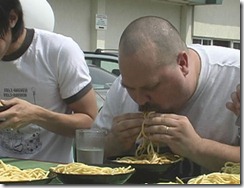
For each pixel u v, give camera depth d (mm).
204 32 13945
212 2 13398
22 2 2955
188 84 1824
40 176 1636
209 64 1964
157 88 1730
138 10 12312
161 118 1763
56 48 2445
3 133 2500
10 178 1590
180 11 13477
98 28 11211
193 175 1877
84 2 11078
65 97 2482
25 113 2270
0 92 2488
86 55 5379
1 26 2178
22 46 2426
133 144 1899
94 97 2535
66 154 2520
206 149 1758
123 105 2117
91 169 1643
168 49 1731
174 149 1762
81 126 2432
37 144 2484
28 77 2449
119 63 1752
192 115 1975
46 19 3111
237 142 1968
